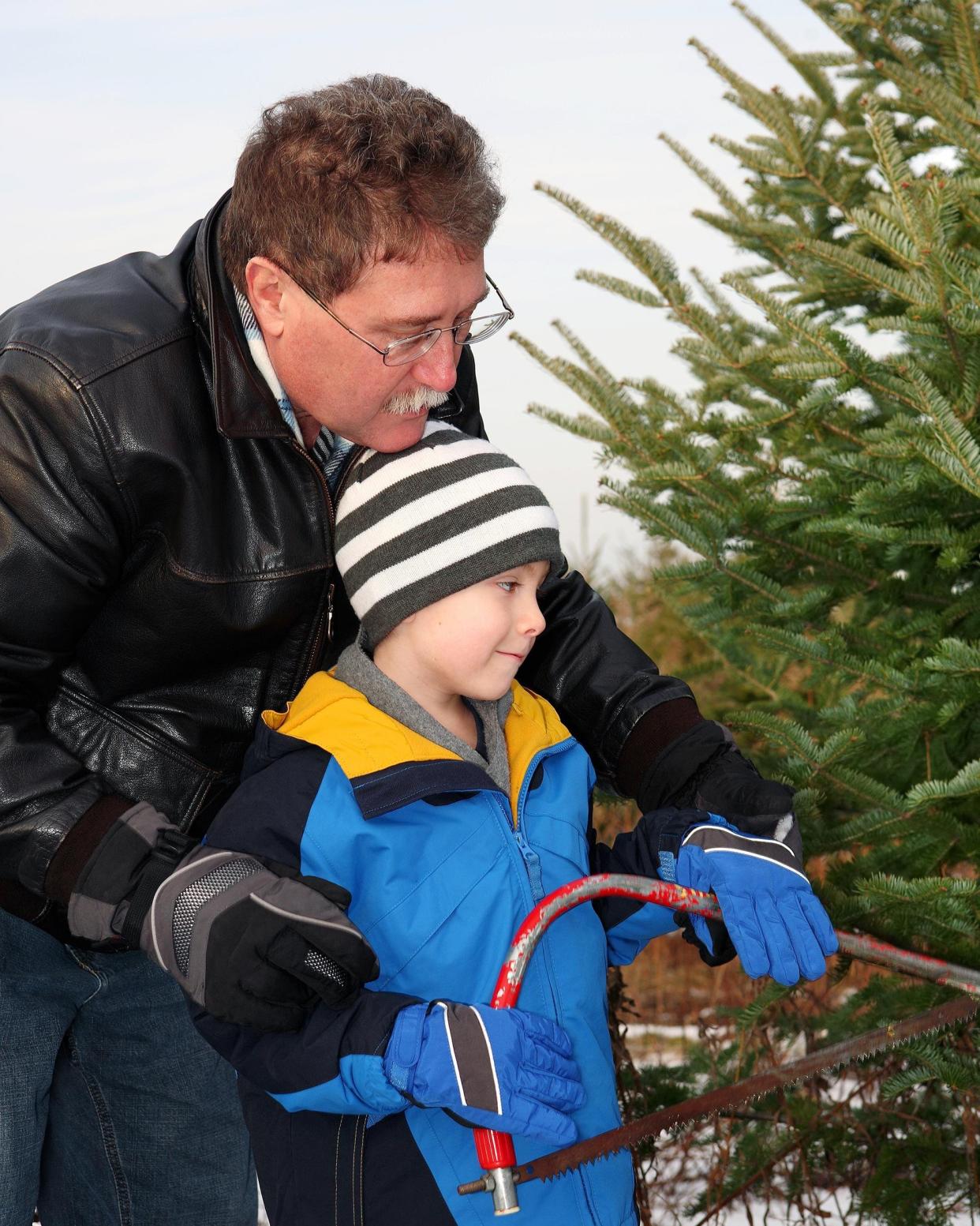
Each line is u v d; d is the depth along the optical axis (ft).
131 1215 7.16
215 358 5.58
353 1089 4.69
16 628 5.45
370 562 5.58
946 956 7.57
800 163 9.41
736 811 5.83
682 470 8.68
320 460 5.98
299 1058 4.75
